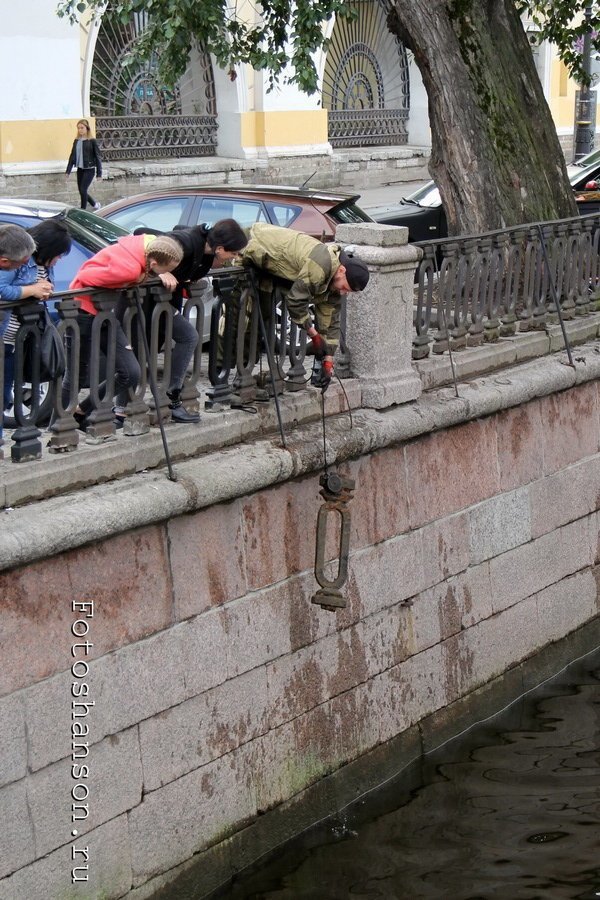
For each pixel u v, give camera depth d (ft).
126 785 35.94
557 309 54.08
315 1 73.20
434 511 47.47
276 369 41.52
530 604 53.47
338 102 158.10
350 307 44.19
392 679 46.09
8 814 32.68
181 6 68.08
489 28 60.64
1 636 32.12
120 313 36.37
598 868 39.29
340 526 42.91
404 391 45.01
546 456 53.57
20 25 118.42
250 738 40.22
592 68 144.25
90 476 35.17
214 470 37.60
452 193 61.05
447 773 46.19
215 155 143.84
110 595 35.01
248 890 38.88
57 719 33.78
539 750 48.03
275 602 40.81
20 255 33.01
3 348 33.24
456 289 49.24
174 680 37.27
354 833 42.16
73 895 34.53
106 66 132.26
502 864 39.63
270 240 39.50
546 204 61.36
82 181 119.96
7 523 32.07
